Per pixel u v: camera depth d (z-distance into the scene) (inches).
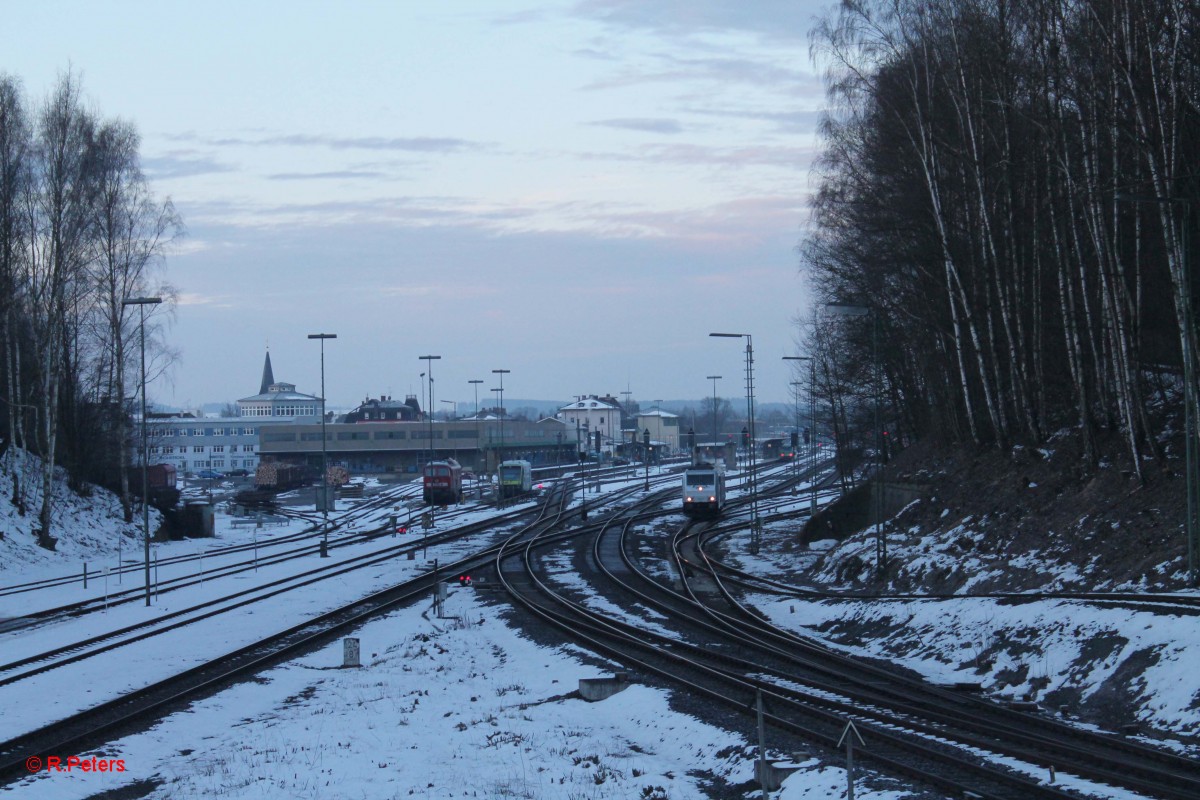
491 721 756.0
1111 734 617.0
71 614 1322.6
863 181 1820.9
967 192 1534.2
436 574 1610.5
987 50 1439.5
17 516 2043.6
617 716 772.0
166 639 1098.1
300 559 1972.2
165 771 628.4
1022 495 1322.6
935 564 1269.7
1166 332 1434.5
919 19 1489.9
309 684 924.6
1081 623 788.0
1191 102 1154.0
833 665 897.5
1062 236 1288.1
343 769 618.2
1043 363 1502.2
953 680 816.3
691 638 1075.3
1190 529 865.5
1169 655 671.1
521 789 569.9
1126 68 1060.5
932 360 1887.3
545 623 1210.0
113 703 780.0
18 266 2055.9
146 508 1386.6
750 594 1448.1
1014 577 1107.3
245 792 561.3
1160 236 1374.3
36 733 682.8
